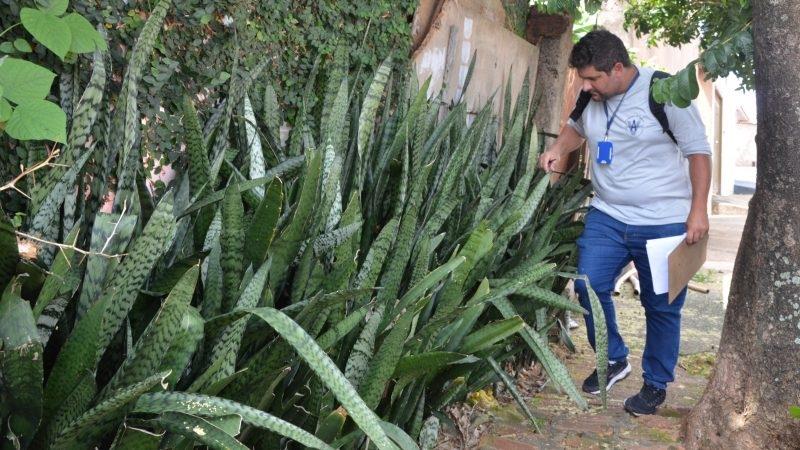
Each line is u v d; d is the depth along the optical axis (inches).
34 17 63.2
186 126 75.2
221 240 64.4
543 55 190.1
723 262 272.7
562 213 137.5
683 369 148.5
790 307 94.8
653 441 111.5
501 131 174.1
